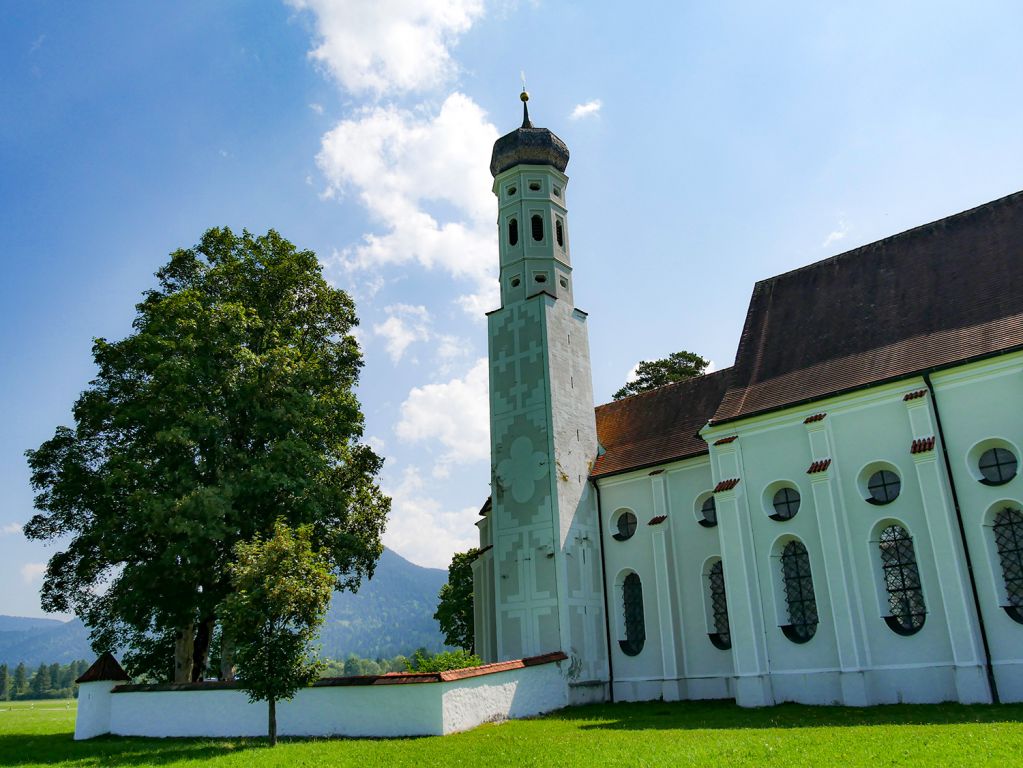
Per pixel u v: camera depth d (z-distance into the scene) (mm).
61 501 30859
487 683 24641
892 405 24719
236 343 30828
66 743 24891
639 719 23516
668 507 31656
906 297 27406
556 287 36625
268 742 21031
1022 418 22016
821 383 26922
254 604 20156
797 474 26453
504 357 36031
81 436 31406
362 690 22984
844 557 24469
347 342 37125
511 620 32219
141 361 31156
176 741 23766
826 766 12773
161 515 26594
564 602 31016
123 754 20266
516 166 38438
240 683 20609
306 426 31781
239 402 30406
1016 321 23344
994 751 13117
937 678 22234
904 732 16109
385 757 17234
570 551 32125
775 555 26531
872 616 23703
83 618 31719
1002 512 22297
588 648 31344
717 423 28562
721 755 14516
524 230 37531
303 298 36344
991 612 21453
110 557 28281
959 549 22250
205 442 29875
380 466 37594
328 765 16422
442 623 54969
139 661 35281
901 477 24000
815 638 24906
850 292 29422
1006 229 26422
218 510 27047
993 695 20922
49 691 177375
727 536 27062
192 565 27453
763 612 26094
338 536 32562
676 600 30406
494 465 34844
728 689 28297
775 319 31094
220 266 33844
